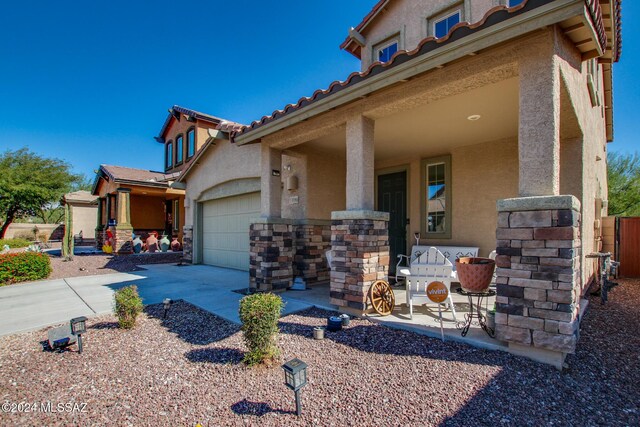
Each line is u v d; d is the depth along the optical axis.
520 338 3.26
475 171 7.06
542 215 3.15
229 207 10.86
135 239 15.88
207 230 12.06
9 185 21.77
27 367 3.48
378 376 3.12
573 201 3.01
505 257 3.37
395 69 4.10
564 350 3.00
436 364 3.30
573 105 3.91
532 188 3.32
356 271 4.84
